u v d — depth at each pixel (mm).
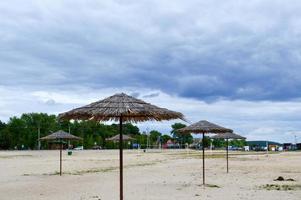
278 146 135625
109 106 10016
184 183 21125
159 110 10227
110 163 42781
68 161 46625
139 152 93438
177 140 161375
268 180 22641
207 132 20344
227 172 28875
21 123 122750
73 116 9898
